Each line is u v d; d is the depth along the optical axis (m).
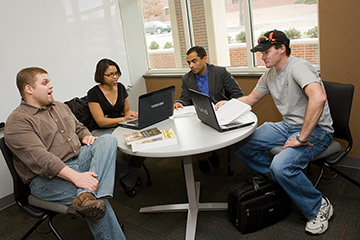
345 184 2.41
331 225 1.98
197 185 2.60
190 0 3.58
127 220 2.35
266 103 3.27
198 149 1.72
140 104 2.09
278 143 2.18
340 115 1.99
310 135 1.96
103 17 3.56
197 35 3.69
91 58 3.48
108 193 1.71
